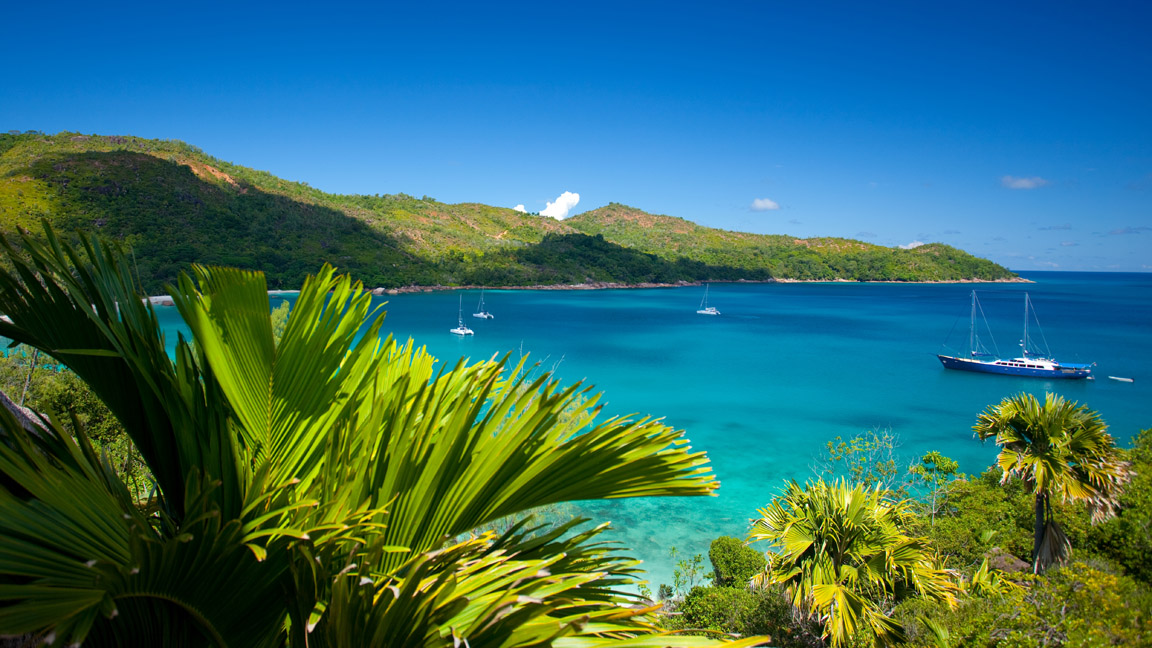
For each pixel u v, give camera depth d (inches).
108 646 70.4
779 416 1717.5
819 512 401.4
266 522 82.8
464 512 91.0
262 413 90.6
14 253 79.7
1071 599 348.2
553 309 5191.9
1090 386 2199.8
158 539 73.1
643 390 2084.2
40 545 66.2
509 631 74.0
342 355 93.7
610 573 100.3
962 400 1958.7
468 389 90.7
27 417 119.3
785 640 446.9
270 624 87.0
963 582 470.9
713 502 1000.2
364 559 79.9
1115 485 497.7
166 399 87.6
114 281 88.0
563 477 92.0
